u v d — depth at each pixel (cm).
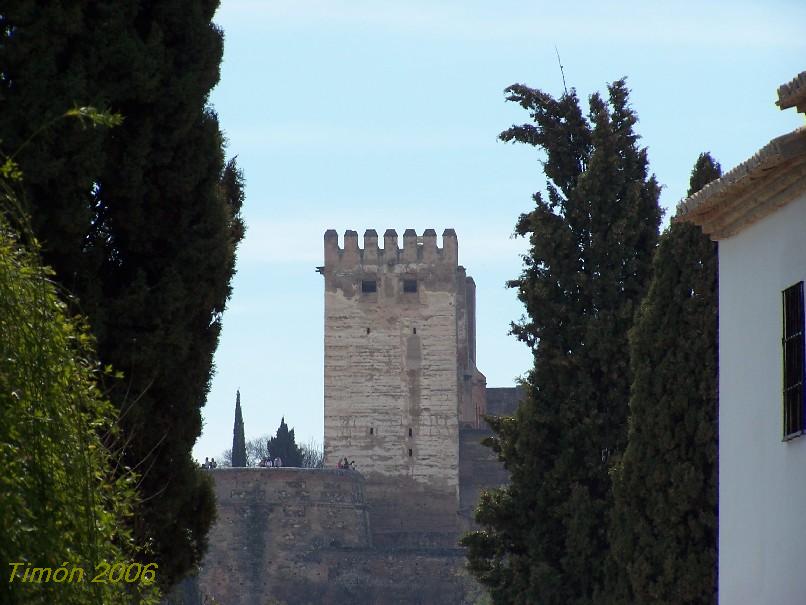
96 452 6588
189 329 11475
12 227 6850
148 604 7319
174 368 11275
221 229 11569
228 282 11800
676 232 16812
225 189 12450
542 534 19312
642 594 16762
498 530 19638
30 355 6291
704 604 16550
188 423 11406
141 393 9962
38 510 6209
